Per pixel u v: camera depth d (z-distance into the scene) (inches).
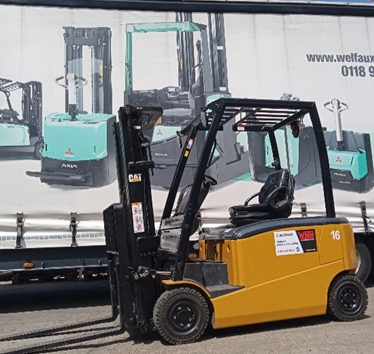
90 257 226.2
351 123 254.2
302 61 254.1
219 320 147.7
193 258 198.7
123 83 235.8
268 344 142.3
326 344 140.3
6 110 221.8
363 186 251.0
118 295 158.4
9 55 225.3
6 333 178.4
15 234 216.5
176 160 235.1
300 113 175.0
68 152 225.5
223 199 235.8
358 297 170.6
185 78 241.6
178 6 244.8
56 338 161.0
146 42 240.5
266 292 153.7
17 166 220.2
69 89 229.3
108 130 230.8
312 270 161.2
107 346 146.9
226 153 238.4
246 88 246.7
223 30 248.4
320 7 259.6
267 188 185.6
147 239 155.1
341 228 168.9
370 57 261.7
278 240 158.4
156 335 157.5
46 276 238.4
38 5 231.1
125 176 159.3
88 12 236.2
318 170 247.3
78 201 223.9
